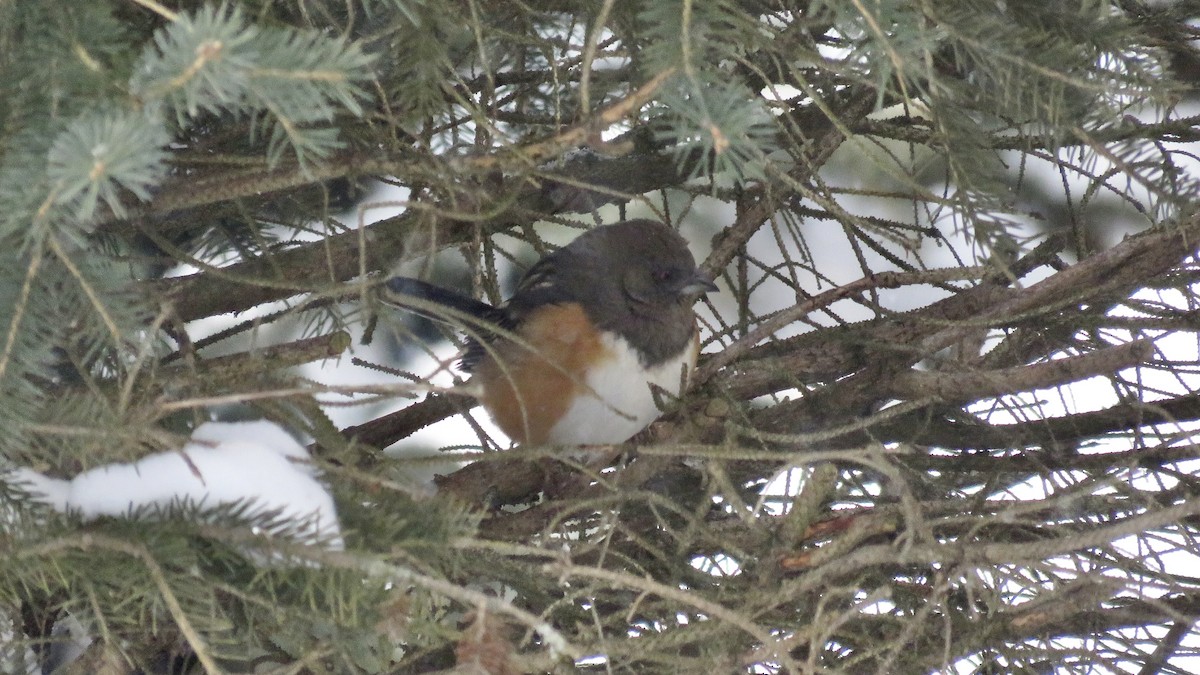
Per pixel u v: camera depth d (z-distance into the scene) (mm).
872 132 7027
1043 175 9297
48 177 3525
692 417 6531
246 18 4477
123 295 4316
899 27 4254
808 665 4480
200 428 4625
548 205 7418
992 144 6562
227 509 4152
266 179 4805
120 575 4133
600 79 5820
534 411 7215
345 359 8820
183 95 3541
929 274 6695
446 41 5203
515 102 6965
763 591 5055
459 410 6430
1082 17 5043
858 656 5074
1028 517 6246
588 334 7109
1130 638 6062
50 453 4305
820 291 8742
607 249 7320
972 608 4973
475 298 7180
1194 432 6293
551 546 5941
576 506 5340
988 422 6910
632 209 9727
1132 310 7555
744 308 7652
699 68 4199
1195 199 4941
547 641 3855
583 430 7250
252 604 4535
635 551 6328
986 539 6027
